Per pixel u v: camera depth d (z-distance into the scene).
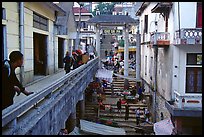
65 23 23.19
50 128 7.79
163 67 20.12
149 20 26.86
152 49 24.91
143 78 31.72
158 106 21.55
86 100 23.95
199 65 17.09
